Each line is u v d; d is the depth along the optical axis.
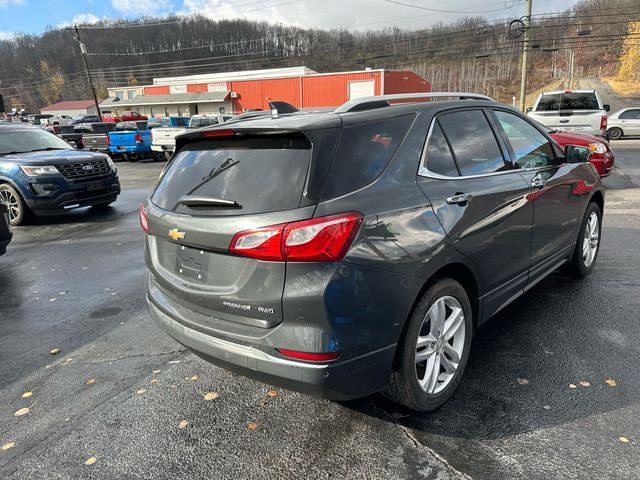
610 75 87.88
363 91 38.94
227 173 2.45
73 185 8.55
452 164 2.82
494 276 3.05
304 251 2.05
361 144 2.38
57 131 27.30
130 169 18.91
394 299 2.28
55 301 4.78
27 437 2.65
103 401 2.97
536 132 3.85
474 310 2.99
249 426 2.66
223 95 46.66
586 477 2.15
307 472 2.28
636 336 3.46
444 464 2.29
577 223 4.23
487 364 3.17
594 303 4.04
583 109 11.20
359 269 2.14
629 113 21.05
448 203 2.61
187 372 3.29
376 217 2.22
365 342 2.20
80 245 7.03
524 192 3.28
